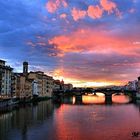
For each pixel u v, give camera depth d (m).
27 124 116.94
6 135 94.56
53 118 137.50
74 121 127.31
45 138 90.44
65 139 89.06
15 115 147.00
